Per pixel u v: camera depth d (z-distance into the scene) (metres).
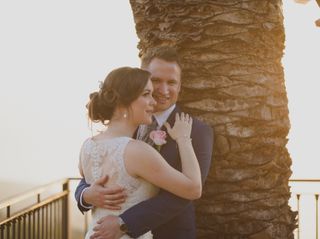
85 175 2.51
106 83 2.44
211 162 3.07
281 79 3.23
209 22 3.07
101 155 2.40
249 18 3.09
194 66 3.07
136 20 3.30
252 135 3.07
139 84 2.40
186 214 2.76
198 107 3.06
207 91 3.06
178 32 3.09
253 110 3.07
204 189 3.09
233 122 3.05
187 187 2.37
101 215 2.41
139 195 2.38
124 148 2.35
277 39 3.21
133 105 2.41
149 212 2.36
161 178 2.33
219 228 3.08
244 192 3.08
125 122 2.43
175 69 2.76
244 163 3.07
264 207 3.10
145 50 3.27
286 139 3.24
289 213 3.27
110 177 2.37
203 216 3.09
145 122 2.44
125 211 2.36
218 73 3.06
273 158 3.13
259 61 3.11
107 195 2.35
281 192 3.19
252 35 3.09
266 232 3.10
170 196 2.40
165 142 2.62
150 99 2.45
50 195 5.48
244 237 3.08
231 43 3.07
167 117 2.78
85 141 2.53
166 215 2.39
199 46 3.07
